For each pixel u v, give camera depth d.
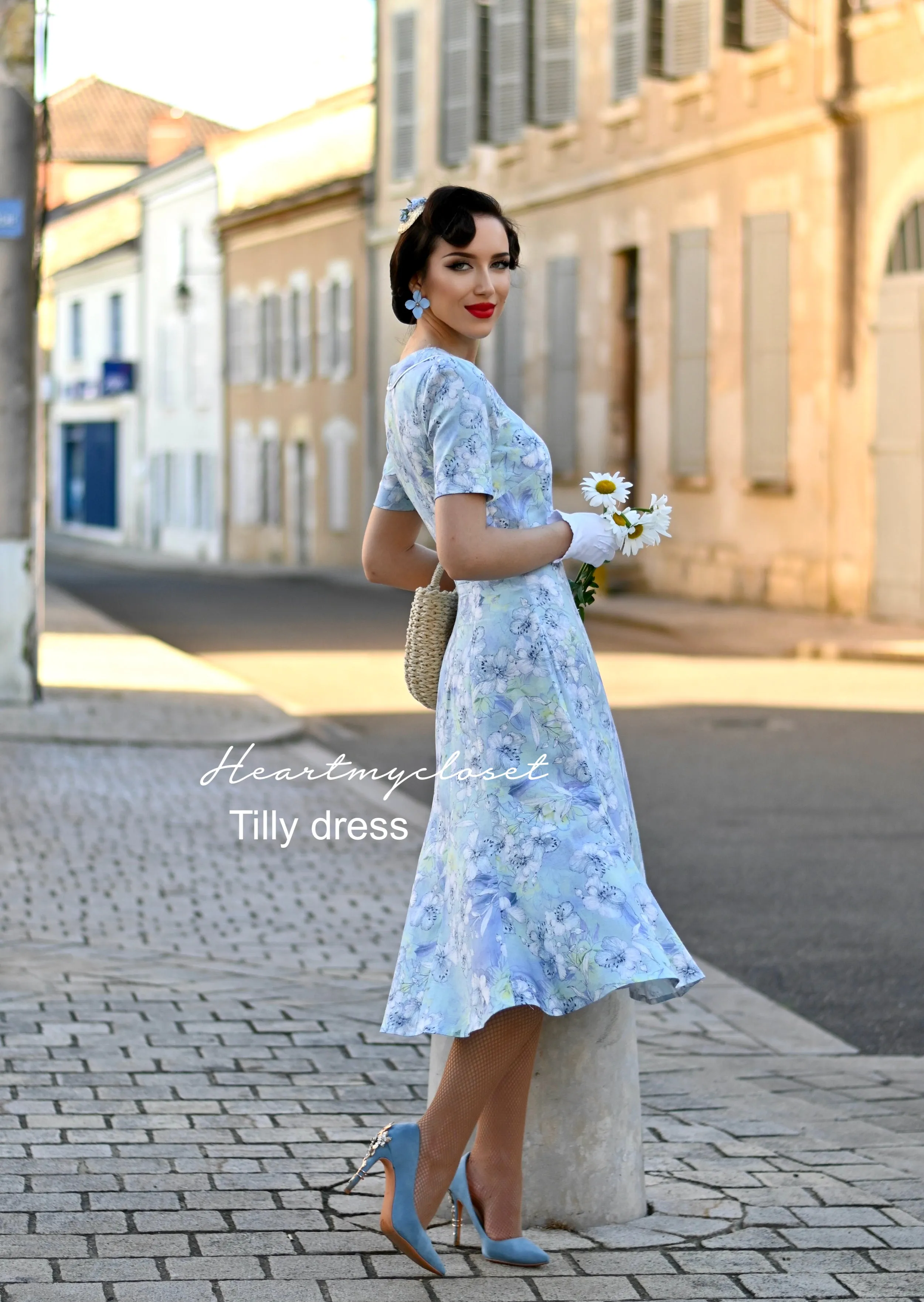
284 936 8.55
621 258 34.47
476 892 4.24
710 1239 4.54
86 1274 4.19
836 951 8.67
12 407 16.34
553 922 4.20
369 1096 5.88
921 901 9.67
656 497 4.46
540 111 36.50
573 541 4.32
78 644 23.83
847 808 12.39
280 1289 4.14
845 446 27.98
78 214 79.38
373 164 46.53
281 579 45.03
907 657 22.84
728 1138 5.59
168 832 11.27
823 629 26.28
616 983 4.14
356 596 36.94
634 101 33.38
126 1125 5.44
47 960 7.74
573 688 4.33
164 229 64.56
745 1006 7.69
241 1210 4.68
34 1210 4.63
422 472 4.33
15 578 16.62
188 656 23.81
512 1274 4.29
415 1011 4.37
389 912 9.15
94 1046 6.36
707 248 31.28
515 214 38.09
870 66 27.25
